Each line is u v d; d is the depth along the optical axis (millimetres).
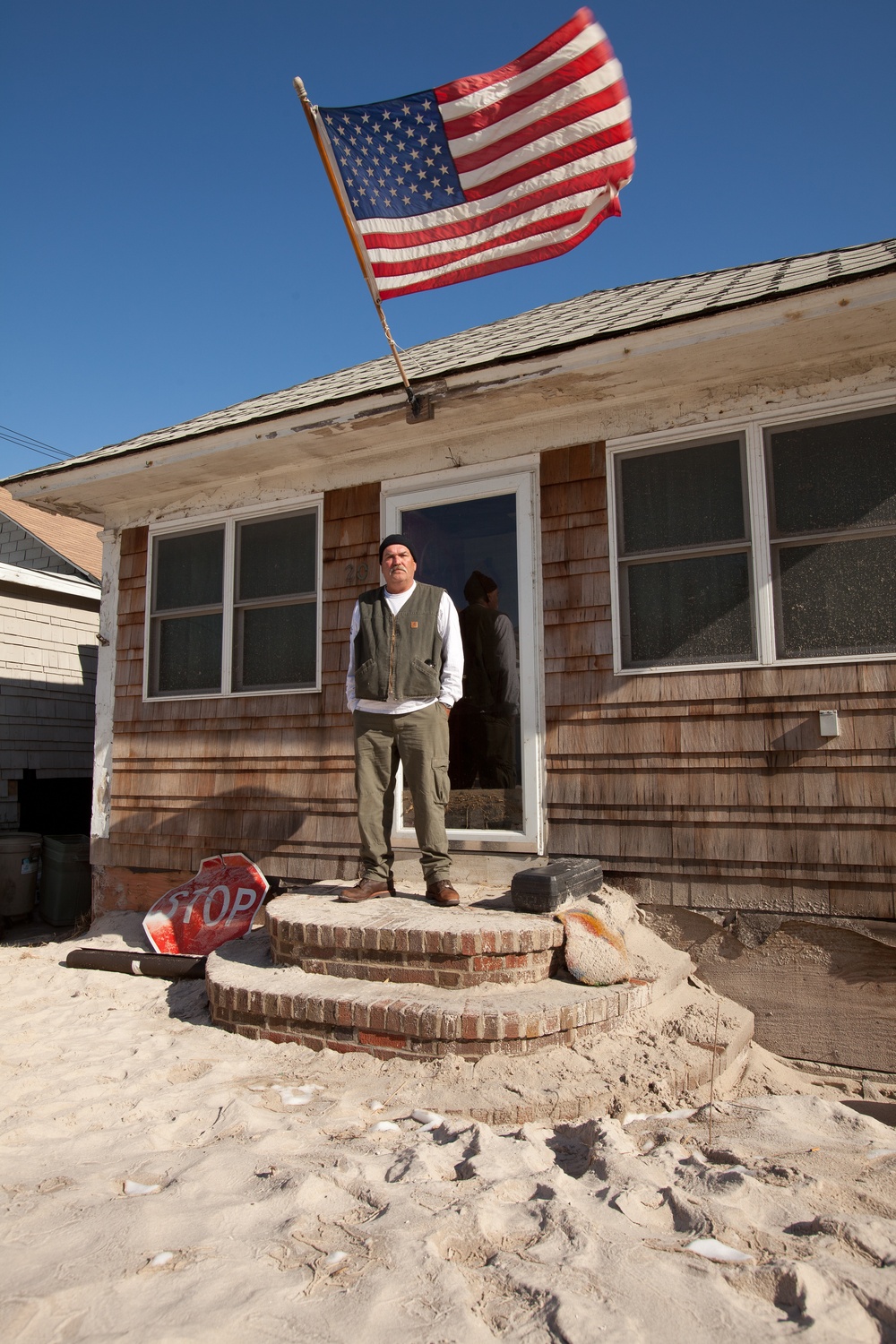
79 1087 3326
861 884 4320
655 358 4590
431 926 4016
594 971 3895
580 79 4426
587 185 4418
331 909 4520
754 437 4785
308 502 6223
